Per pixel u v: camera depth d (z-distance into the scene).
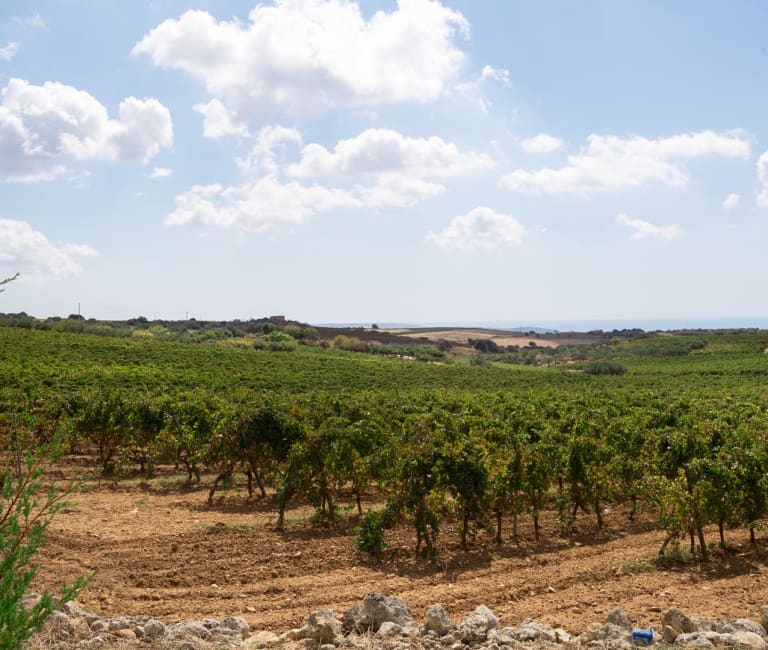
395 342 125.75
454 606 8.34
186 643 6.11
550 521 13.94
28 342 58.19
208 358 62.03
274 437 15.44
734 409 25.66
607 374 72.56
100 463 19.53
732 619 7.68
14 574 4.12
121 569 9.52
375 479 13.48
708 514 10.91
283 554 10.63
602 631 6.72
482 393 37.44
